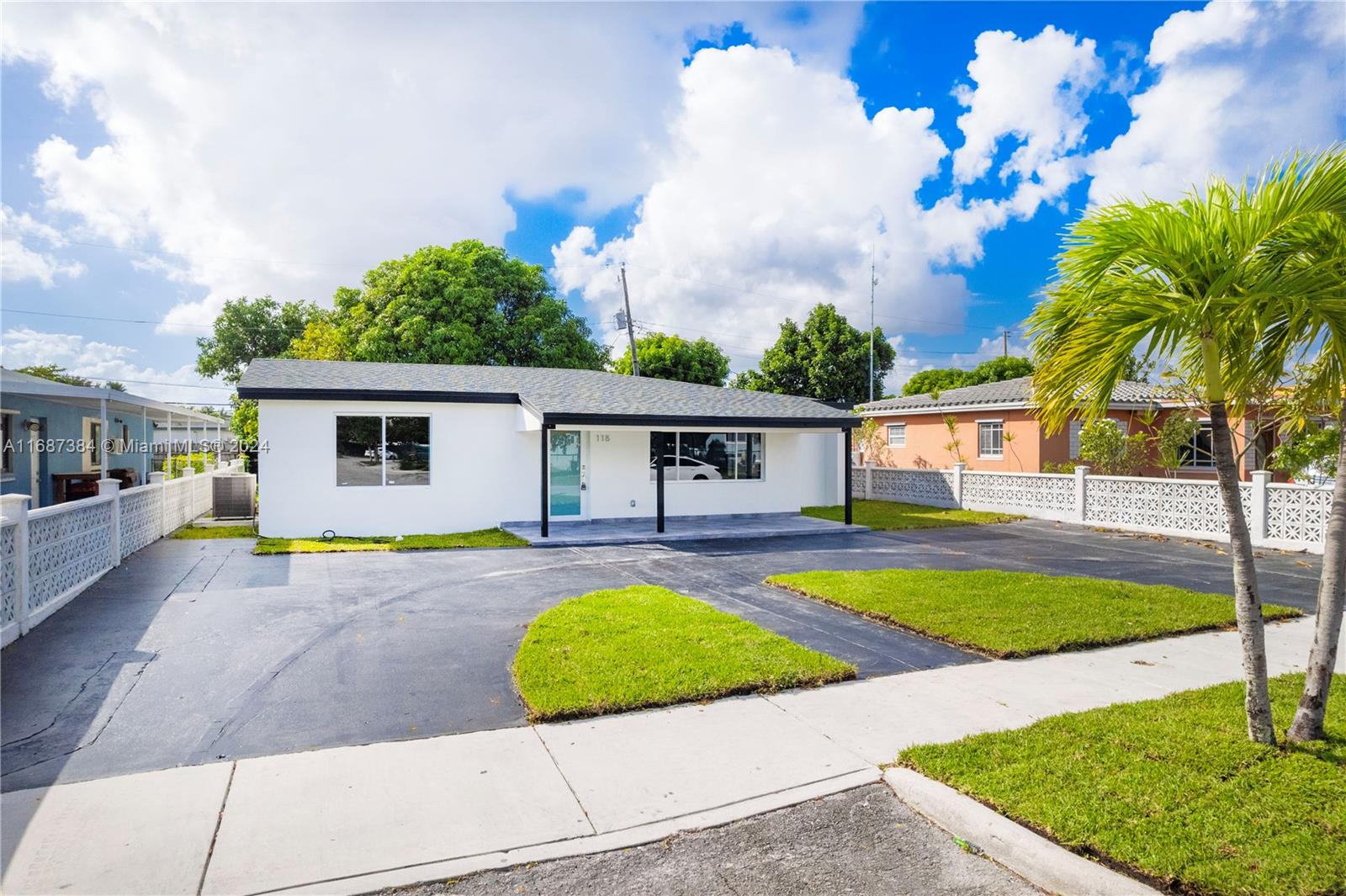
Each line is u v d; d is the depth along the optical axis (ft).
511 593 27.84
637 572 32.78
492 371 53.16
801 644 21.02
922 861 10.18
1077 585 28.71
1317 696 13.20
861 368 118.83
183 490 49.44
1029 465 66.39
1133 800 11.13
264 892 9.03
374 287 87.51
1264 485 41.39
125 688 16.67
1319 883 9.01
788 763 13.07
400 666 18.61
